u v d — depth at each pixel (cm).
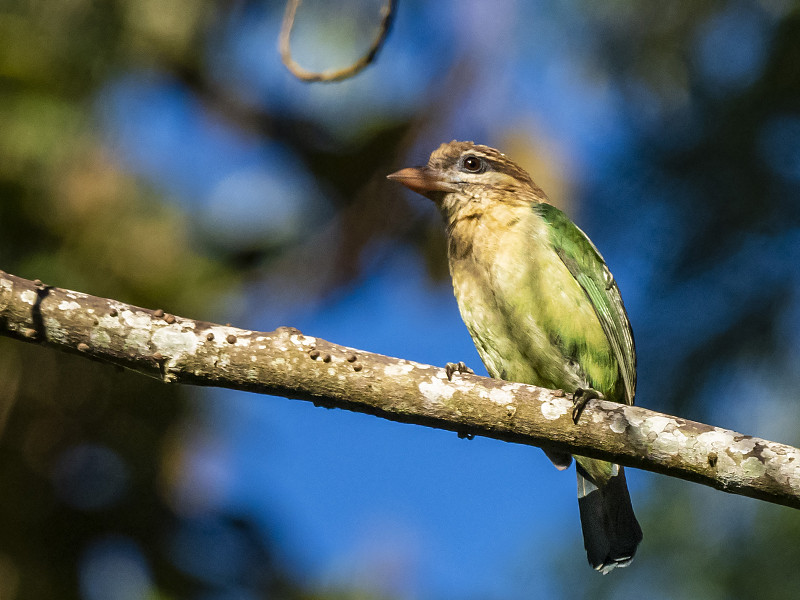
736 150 1166
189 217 1178
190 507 1041
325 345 699
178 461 1043
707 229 1178
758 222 1161
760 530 1093
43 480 1000
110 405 1032
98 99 1112
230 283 1188
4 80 1072
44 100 1077
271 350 693
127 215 1103
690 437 680
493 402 701
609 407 697
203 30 1193
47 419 1011
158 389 1048
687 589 1115
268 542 1052
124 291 1084
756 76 1157
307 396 701
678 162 1191
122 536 1015
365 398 700
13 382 1001
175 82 1235
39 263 1052
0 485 980
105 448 1025
